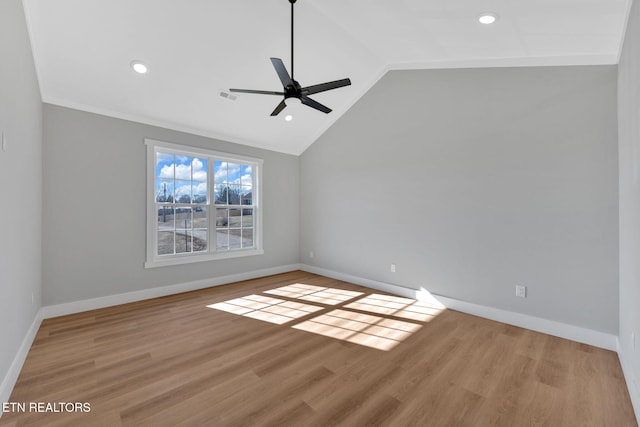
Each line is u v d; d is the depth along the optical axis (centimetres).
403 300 396
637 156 189
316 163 553
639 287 183
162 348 260
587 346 266
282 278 520
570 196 280
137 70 325
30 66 261
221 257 478
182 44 312
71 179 344
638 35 181
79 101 346
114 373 220
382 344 269
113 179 373
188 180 450
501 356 248
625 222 228
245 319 329
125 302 382
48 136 329
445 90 367
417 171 397
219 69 353
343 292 434
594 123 268
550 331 290
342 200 504
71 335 285
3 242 183
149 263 401
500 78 323
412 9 259
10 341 199
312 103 299
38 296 306
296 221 590
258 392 198
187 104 394
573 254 279
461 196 354
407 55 372
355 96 471
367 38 350
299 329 302
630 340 208
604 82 264
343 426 167
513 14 231
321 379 214
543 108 296
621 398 194
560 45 265
